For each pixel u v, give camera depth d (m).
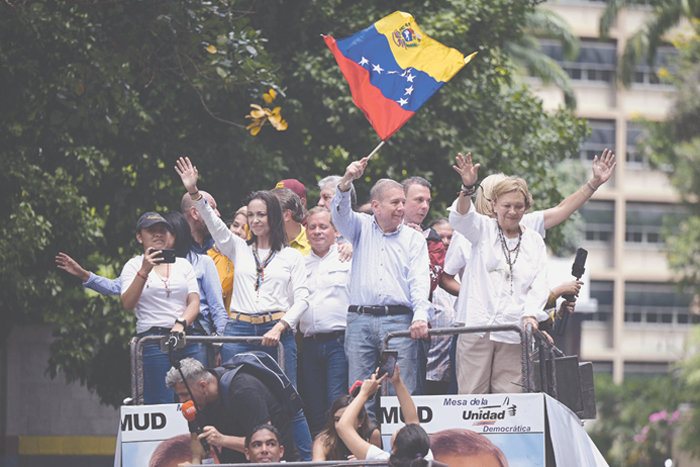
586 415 25.72
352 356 24.58
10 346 72.50
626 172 188.00
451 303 28.84
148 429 22.08
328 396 26.20
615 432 134.88
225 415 22.14
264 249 25.03
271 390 22.73
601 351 183.00
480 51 63.53
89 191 57.09
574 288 26.58
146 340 24.00
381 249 24.73
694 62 120.81
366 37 27.64
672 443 127.19
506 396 21.70
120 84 37.66
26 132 50.88
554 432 21.58
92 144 52.94
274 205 24.88
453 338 27.98
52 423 72.69
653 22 136.50
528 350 22.28
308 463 19.92
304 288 24.67
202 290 26.84
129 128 52.50
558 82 131.75
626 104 189.75
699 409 119.75
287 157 57.81
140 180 56.56
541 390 23.66
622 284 184.62
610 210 186.50
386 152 59.03
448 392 27.97
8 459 71.75
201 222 29.00
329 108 56.59
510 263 23.80
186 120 55.69
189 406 21.72
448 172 60.66
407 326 24.50
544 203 64.88
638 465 130.75
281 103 56.16
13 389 72.44
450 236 30.67
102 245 58.25
